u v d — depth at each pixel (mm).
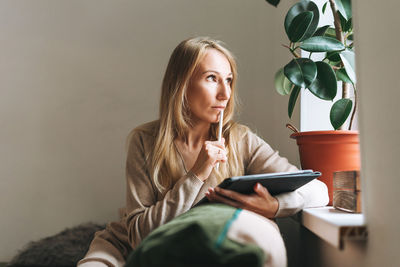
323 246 982
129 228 1083
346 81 1246
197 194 1168
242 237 630
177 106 1228
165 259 563
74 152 2039
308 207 1052
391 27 633
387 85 643
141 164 1238
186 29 2109
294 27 1205
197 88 1195
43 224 1992
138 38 2111
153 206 1087
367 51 716
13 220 1985
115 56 2102
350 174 935
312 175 912
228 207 815
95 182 2029
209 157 1086
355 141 1134
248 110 2037
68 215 2004
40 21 2098
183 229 577
